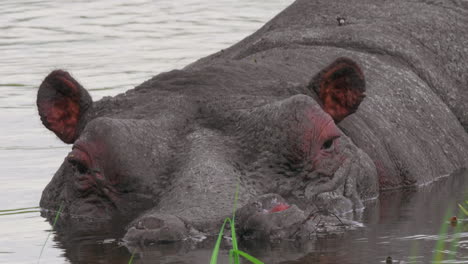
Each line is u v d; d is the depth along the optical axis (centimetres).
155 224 1967
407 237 2033
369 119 2731
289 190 2144
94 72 4509
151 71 4500
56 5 6488
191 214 1988
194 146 2191
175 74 2541
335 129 2228
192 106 2331
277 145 2175
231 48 3288
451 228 2128
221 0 6531
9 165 3094
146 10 6281
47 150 3306
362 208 2331
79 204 2269
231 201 2020
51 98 2472
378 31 3159
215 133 2228
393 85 2931
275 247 1923
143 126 2228
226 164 2131
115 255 1923
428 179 2780
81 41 5350
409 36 3181
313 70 2761
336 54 2931
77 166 2239
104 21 5944
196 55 4862
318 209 2144
